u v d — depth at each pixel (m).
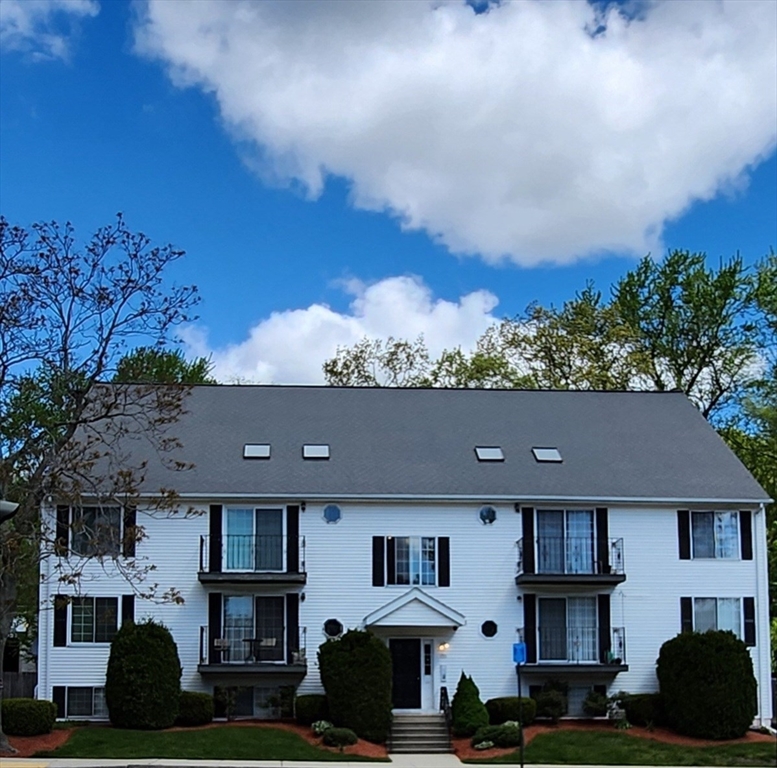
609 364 54.59
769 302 53.09
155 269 31.61
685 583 37.56
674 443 40.59
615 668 36.28
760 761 31.22
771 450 51.31
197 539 36.28
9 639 45.19
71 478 32.16
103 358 31.64
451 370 57.59
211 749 30.91
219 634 35.84
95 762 28.72
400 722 34.88
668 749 32.47
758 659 37.34
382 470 37.84
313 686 35.97
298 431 39.66
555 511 37.69
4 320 30.08
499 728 33.12
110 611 35.78
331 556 36.66
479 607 36.88
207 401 41.09
